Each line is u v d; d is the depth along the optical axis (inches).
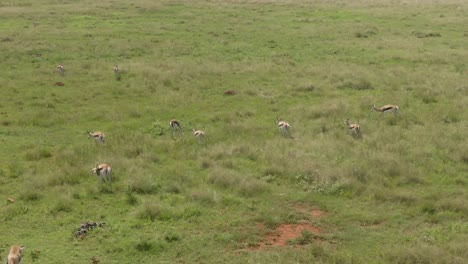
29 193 2247.8
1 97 3752.5
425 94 3850.9
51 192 2313.0
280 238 1980.8
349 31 6338.6
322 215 2166.6
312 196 2324.1
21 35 5748.0
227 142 2962.6
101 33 6023.6
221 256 1830.7
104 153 2758.4
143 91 4003.4
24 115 3378.4
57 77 4325.8
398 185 2433.6
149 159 2691.9
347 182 2381.9
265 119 3410.4
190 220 2082.9
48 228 2010.3
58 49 5236.2
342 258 1771.7
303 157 2691.9
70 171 2495.1
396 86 4121.6
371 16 7416.3
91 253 1831.9
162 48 5398.6
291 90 4084.6
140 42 5590.6
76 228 1984.5
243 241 1943.9
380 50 5452.8
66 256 1804.9
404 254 1779.0
